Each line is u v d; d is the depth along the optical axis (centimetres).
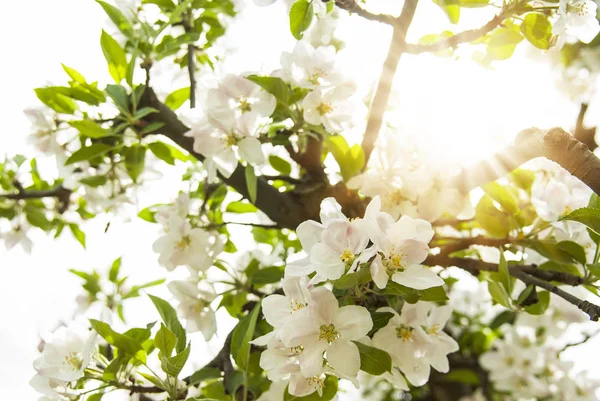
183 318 131
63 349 122
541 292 127
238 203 142
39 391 121
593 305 117
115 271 147
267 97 126
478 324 172
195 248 133
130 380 122
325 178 134
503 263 122
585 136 128
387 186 124
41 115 139
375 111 128
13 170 153
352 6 125
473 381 172
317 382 113
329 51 127
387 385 184
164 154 138
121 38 142
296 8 125
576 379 161
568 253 125
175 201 135
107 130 132
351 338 110
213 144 128
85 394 121
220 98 127
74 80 136
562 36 123
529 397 162
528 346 164
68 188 147
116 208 142
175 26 143
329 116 127
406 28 125
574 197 124
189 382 127
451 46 126
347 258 110
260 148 128
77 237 153
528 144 116
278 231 148
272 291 138
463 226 133
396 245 111
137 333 121
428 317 121
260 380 125
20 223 153
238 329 123
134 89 135
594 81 134
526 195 127
